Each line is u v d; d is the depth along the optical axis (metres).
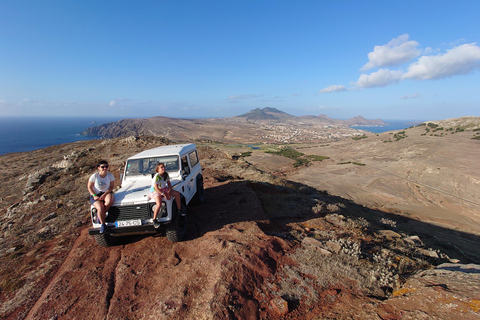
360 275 3.90
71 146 25.98
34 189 11.84
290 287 3.57
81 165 14.27
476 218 37.34
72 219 7.34
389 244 5.43
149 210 4.68
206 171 12.93
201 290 3.44
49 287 4.05
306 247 4.77
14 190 12.79
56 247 5.62
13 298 4.02
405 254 4.96
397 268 4.23
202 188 7.64
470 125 104.56
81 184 11.10
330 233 5.67
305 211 7.28
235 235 4.93
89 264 4.61
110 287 3.94
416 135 111.62
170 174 5.92
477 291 2.82
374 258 4.49
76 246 5.39
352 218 7.36
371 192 49.84
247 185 9.34
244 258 3.99
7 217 8.70
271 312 3.12
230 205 6.89
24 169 18.05
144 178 5.86
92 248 5.17
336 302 3.31
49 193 9.97
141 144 21.25
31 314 3.49
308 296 3.41
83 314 3.41
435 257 4.94
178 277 3.87
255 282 3.61
